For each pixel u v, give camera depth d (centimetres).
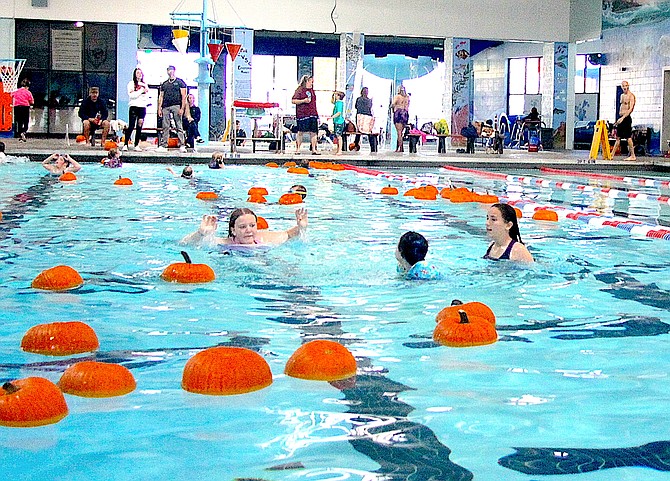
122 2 2122
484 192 1179
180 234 677
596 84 2872
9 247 612
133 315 412
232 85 2323
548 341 367
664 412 272
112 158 1441
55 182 1147
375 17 2253
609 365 330
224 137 2503
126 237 662
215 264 546
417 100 3178
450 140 2681
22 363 329
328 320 404
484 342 361
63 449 238
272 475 218
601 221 805
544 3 2367
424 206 926
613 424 260
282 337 372
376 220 793
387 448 239
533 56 3055
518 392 294
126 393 291
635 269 554
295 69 3023
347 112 2270
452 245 639
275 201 959
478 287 486
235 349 309
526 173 1595
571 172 1623
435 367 324
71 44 2362
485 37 2334
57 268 485
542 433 252
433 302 444
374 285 486
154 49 2764
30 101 2027
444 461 229
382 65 3052
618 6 2525
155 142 2156
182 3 2155
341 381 305
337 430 254
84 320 402
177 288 475
